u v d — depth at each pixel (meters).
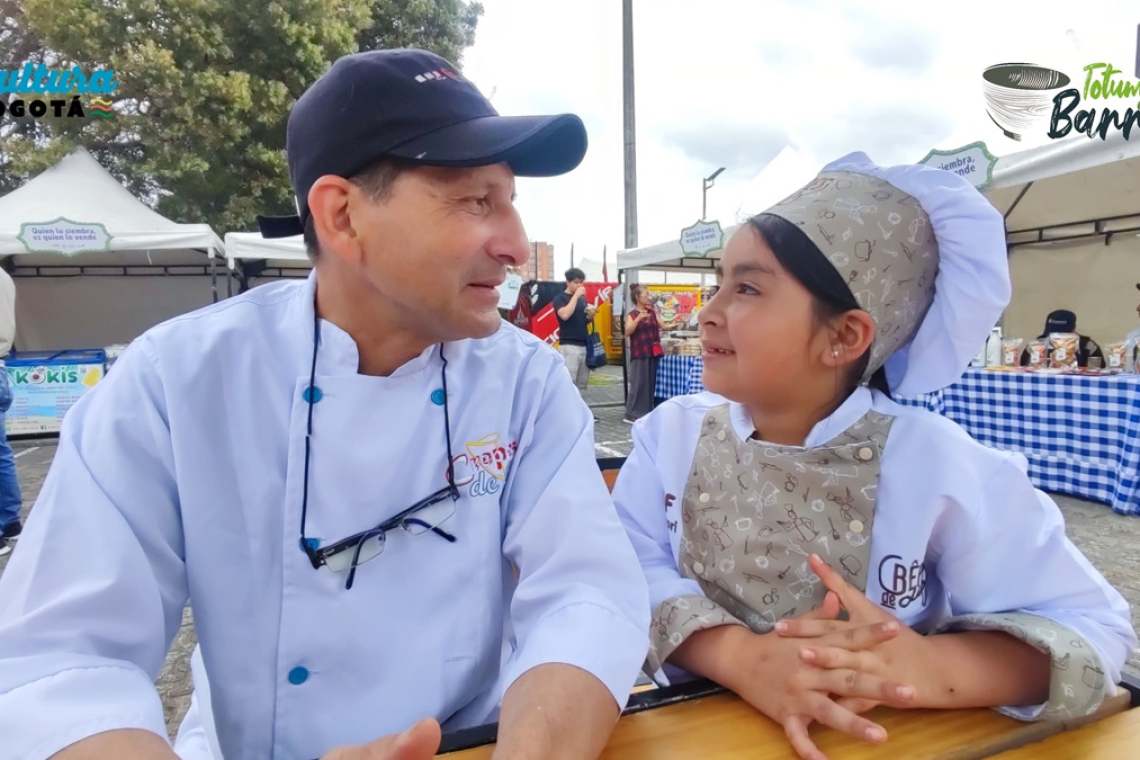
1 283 4.43
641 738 0.71
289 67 10.34
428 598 0.78
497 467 0.85
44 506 0.67
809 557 0.82
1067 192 5.45
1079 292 6.23
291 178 0.78
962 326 0.91
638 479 1.14
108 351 7.79
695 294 16.05
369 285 0.74
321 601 0.74
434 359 0.82
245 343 0.78
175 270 8.91
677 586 0.97
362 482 0.76
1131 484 3.85
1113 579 2.93
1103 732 0.73
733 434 0.99
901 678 0.71
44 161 9.41
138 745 0.57
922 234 0.88
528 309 7.98
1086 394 4.20
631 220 10.98
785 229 0.85
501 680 0.85
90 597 0.63
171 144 9.75
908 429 0.89
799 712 0.71
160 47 9.47
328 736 0.75
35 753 0.56
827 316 0.85
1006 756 0.68
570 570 0.80
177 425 0.72
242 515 0.75
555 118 0.71
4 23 10.70
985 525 0.84
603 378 14.88
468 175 0.68
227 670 0.74
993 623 0.79
